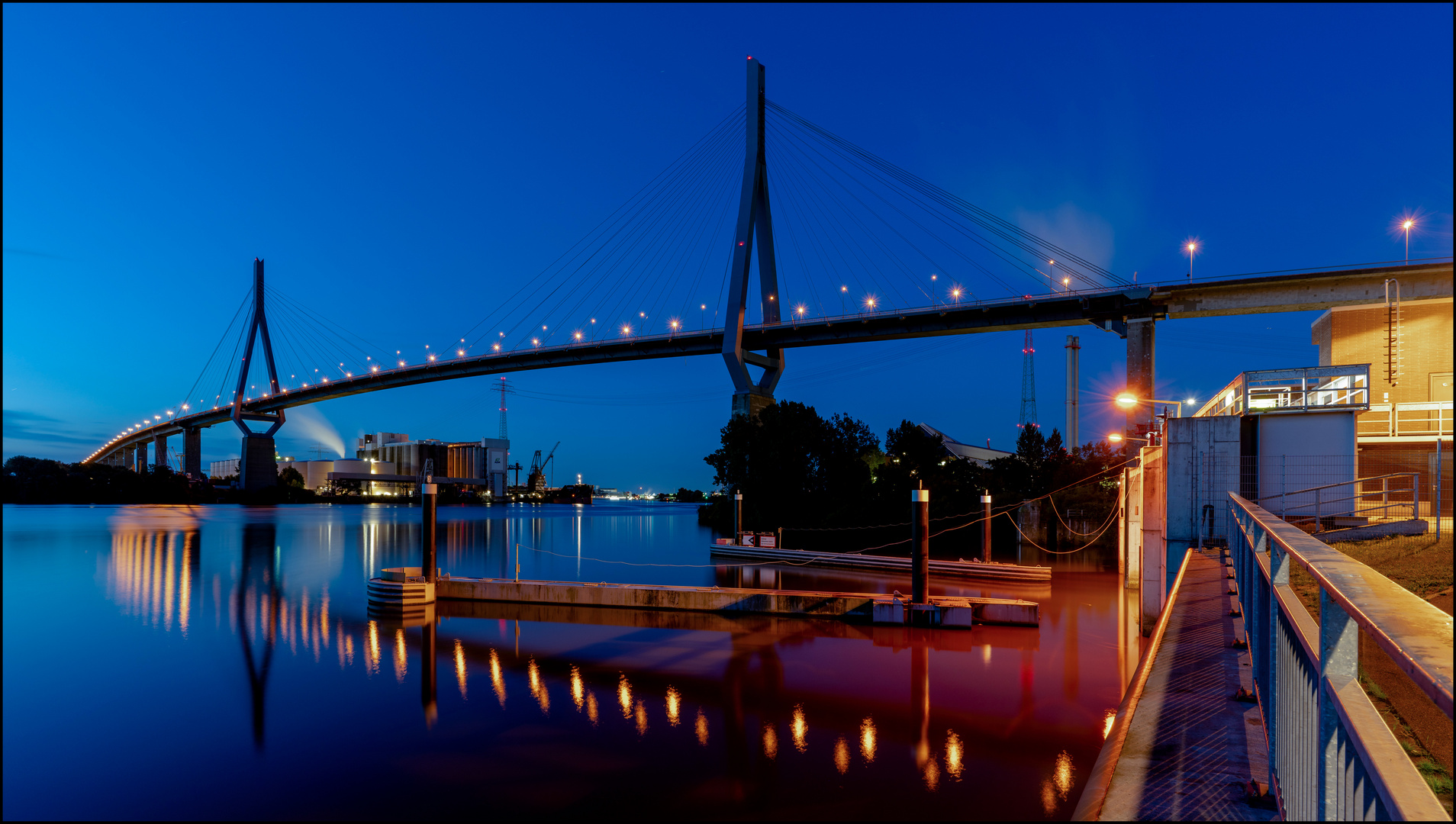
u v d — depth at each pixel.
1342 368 21.75
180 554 54.53
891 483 69.75
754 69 114.06
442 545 67.44
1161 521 23.19
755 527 73.25
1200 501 22.08
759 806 12.70
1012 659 21.88
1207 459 22.12
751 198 109.44
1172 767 6.55
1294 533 4.72
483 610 29.12
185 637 25.19
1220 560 18.59
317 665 21.47
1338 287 59.19
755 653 22.50
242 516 123.38
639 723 16.58
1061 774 14.03
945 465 70.62
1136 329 69.44
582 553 59.62
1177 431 22.42
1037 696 18.47
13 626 27.16
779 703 17.92
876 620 25.97
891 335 96.31
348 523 103.62
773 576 42.91
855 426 77.50
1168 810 5.81
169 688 19.20
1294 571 16.33
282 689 19.11
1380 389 32.00
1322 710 3.24
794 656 22.11
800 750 15.08
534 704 17.83
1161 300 68.25
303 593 35.19
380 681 19.83
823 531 69.44
